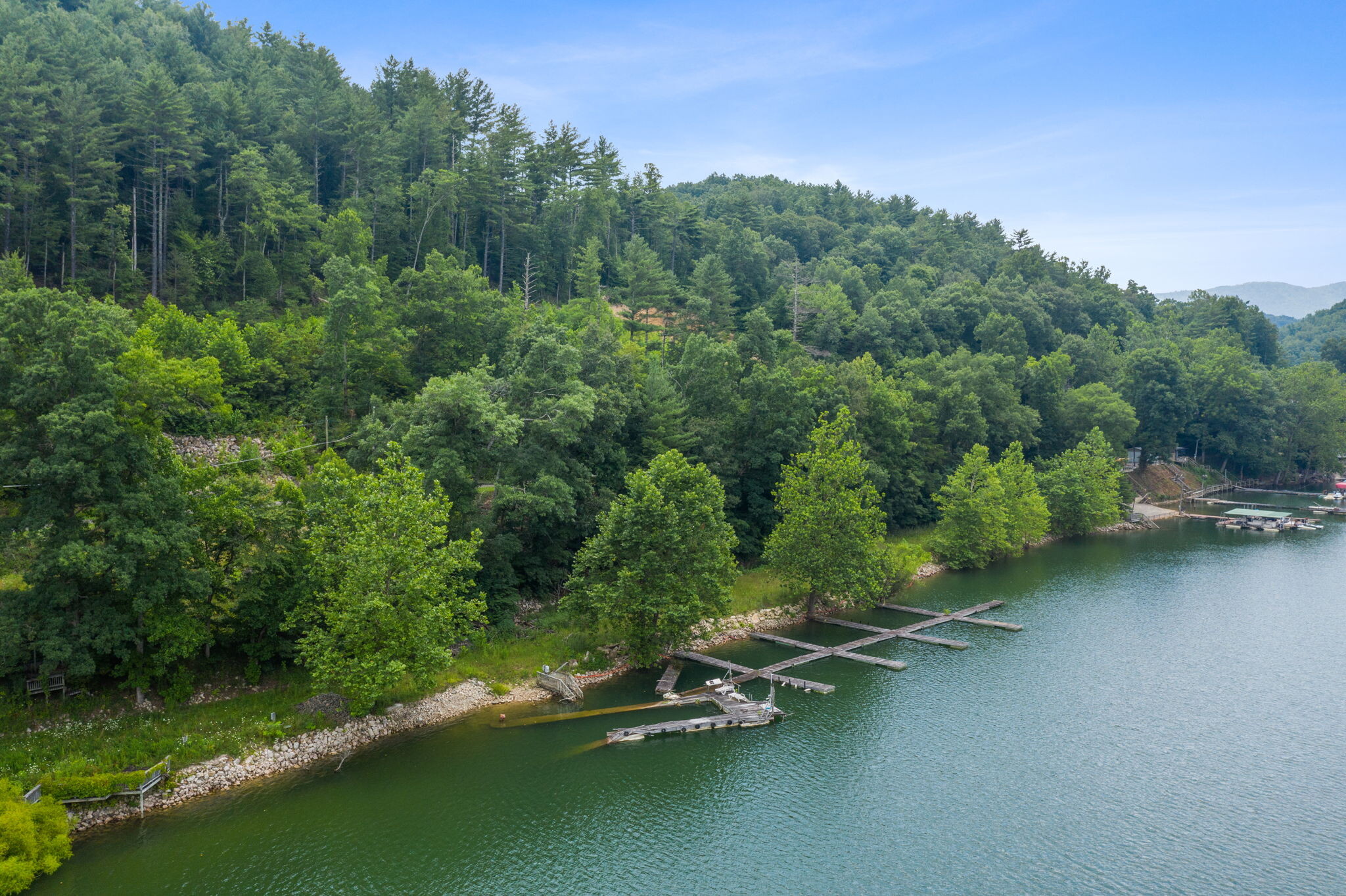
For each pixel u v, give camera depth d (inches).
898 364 5078.7
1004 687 2249.0
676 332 4781.0
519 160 5689.0
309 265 4244.6
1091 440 4758.9
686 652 2490.2
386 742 1811.0
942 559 3764.8
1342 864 1444.4
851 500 2736.2
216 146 4281.5
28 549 1646.2
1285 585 3422.7
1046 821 1584.6
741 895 1352.1
